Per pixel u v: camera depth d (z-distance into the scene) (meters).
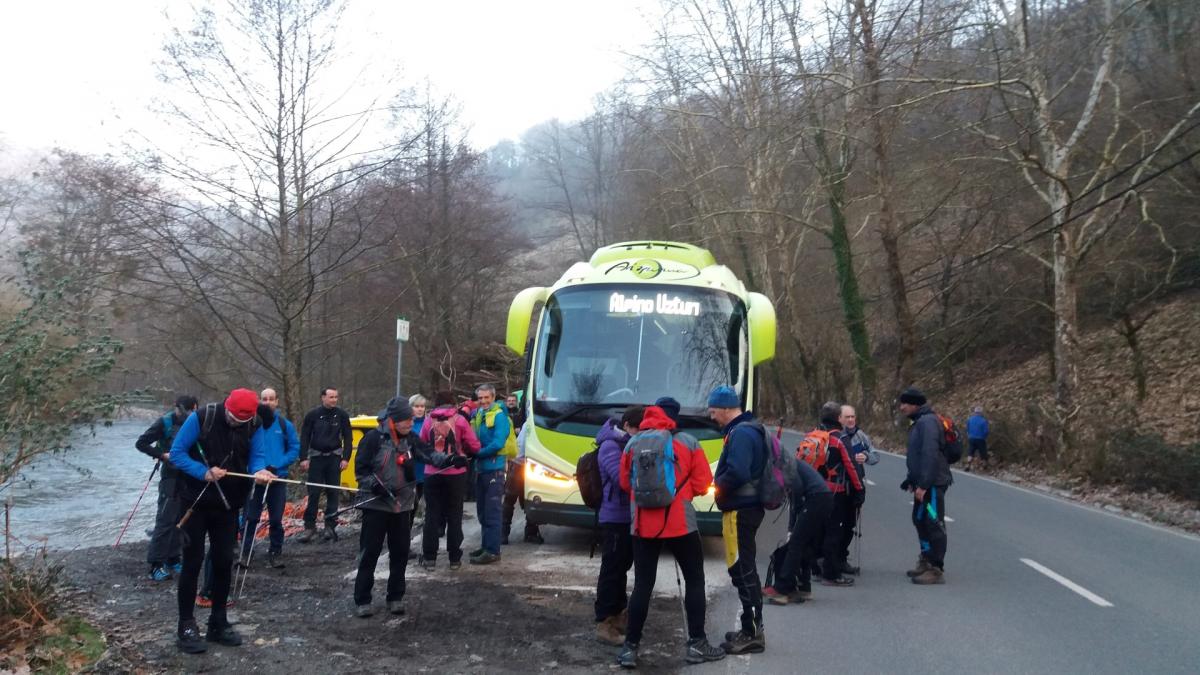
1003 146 22.62
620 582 7.14
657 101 30.69
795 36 24.67
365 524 7.75
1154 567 10.70
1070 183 26.95
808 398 48.06
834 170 31.53
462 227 31.20
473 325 38.00
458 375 31.28
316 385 34.53
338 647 6.82
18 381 6.62
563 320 11.30
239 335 20.33
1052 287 32.75
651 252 12.22
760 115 28.80
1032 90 21.28
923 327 44.56
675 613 8.13
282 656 6.56
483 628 7.43
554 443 10.70
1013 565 10.70
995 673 6.54
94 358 7.06
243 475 6.66
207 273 17.56
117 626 7.14
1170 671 6.60
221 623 6.77
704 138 34.84
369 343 33.22
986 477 23.58
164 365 18.66
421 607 8.06
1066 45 22.95
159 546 9.02
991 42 21.50
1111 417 24.06
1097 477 20.16
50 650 6.14
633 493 6.46
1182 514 15.92
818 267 45.97
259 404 6.88
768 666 6.64
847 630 7.67
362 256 20.80
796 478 7.66
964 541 12.47
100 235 16.67
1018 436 25.20
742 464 6.91
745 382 10.93
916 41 21.34
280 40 17.27
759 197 35.75
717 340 11.05
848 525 9.80
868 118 22.16
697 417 10.60
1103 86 23.88
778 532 13.09
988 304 35.59
